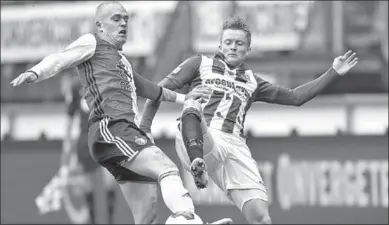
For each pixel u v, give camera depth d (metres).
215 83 19.44
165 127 36.19
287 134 35.78
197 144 17.16
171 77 19.44
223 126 19.23
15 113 38.84
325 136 31.77
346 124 36.59
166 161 16.52
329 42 38.00
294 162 31.83
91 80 17.31
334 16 38.00
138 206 18.39
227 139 19.19
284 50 38.19
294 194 31.69
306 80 38.16
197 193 31.69
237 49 19.59
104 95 17.16
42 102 38.75
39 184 33.34
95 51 17.47
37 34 39.19
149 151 16.53
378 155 31.42
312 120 36.97
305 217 31.53
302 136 31.84
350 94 37.94
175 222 15.64
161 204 31.34
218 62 19.72
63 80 38.47
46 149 33.44
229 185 19.23
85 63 17.45
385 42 38.84
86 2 39.16
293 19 38.16
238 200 19.22
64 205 33.03
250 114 37.41
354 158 31.53
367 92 38.53
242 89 19.67
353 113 36.75
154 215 18.55
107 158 16.92
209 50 37.88
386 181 31.28
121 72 17.53
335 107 36.94
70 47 17.12
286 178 31.77
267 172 31.84
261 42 38.28
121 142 16.67
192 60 19.73
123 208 32.47
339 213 31.42
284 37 38.22
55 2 39.25
